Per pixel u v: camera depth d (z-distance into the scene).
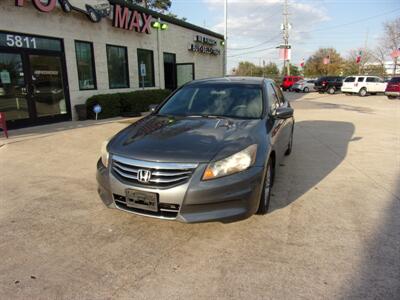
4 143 7.26
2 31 8.67
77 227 3.55
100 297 2.46
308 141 8.39
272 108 4.61
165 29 15.55
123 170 3.18
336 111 15.66
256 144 3.40
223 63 22.34
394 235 3.39
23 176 5.26
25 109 9.52
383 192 4.63
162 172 3.02
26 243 3.22
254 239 3.30
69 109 10.93
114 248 3.13
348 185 4.93
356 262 2.90
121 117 11.85
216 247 3.15
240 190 3.08
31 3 9.29
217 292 2.51
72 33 10.77
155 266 2.85
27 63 9.44
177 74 17.39
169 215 3.05
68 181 5.03
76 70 11.07
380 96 27.66
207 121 4.00
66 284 2.60
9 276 2.70
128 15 12.86
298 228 3.54
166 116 4.38
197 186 2.96
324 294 2.48
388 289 2.54
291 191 4.65
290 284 2.60
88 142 7.70
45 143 7.42
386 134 9.38
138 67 14.30
